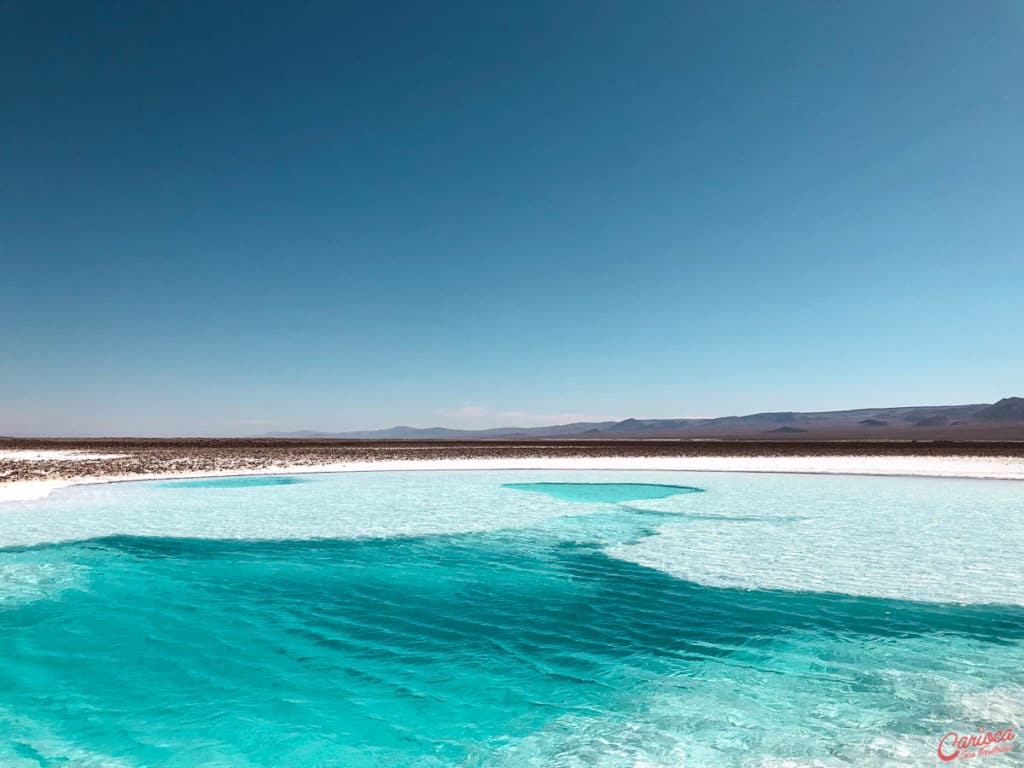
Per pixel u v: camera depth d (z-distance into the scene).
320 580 10.11
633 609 8.55
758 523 14.95
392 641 7.46
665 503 18.69
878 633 7.51
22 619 8.21
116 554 11.84
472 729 5.40
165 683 6.33
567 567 10.84
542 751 5.02
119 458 36.56
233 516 16.12
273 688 6.19
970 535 13.23
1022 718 5.39
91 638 7.55
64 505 17.88
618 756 4.91
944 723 5.34
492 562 11.27
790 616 8.15
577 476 28.20
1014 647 7.04
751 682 6.24
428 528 14.51
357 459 38.06
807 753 4.89
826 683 6.19
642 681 6.31
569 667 6.67
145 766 4.83
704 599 8.91
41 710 5.73
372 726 5.49
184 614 8.45
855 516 15.85
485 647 7.25
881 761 4.74
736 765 4.74
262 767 4.82
